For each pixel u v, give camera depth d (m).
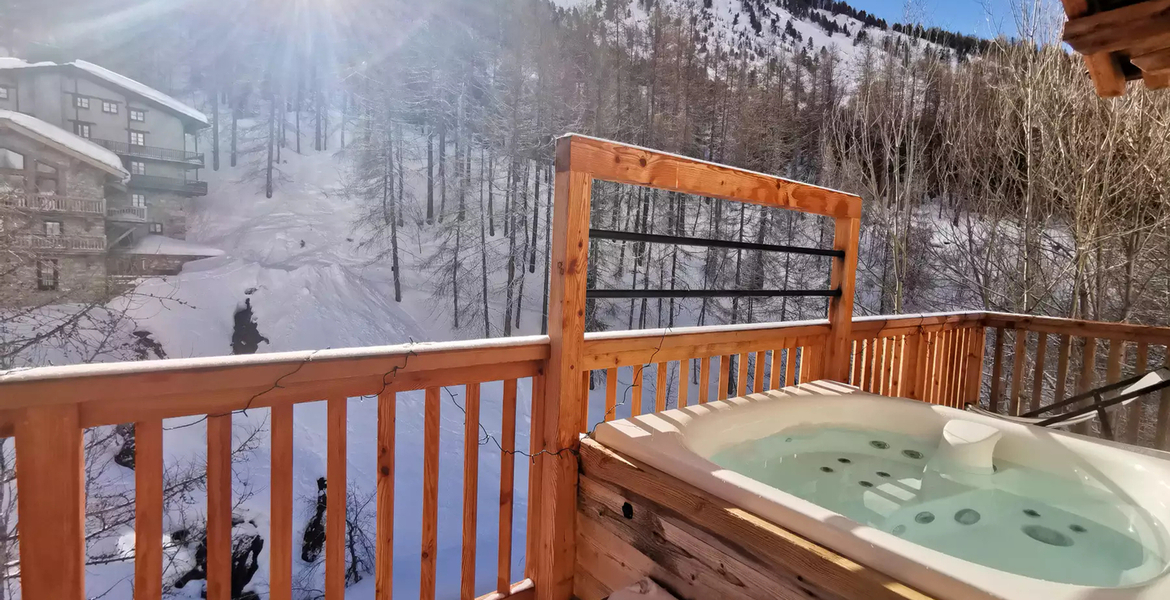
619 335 1.84
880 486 1.91
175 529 7.03
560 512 1.70
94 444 6.36
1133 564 1.45
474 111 17.70
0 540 4.80
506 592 1.70
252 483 7.68
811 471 2.04
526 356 1.63
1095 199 7.12
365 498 8.07
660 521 1.44
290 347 13.17
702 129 17.97
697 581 1.34
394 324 14.83
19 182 11.03
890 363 3.03
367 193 17.16
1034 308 8.04
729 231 14.49
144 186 14.90
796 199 2.27
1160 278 7.50
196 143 17.64
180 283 13.37
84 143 12.61
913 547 1.03
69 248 11.39
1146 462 1.62
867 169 12.29
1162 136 6.52
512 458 1.68
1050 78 7.55
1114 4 1.46
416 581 6.81
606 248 14.00
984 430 1.97
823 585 1.07
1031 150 7.96
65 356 8.12
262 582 7.14
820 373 2.64
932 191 11.07
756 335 2.31
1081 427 3.03
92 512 6.18
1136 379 2.75
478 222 16.36
